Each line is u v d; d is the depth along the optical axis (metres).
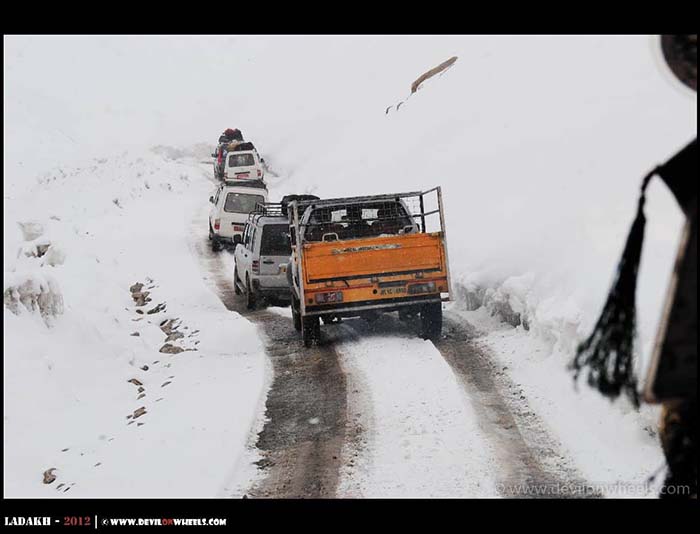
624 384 6.39
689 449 6.69
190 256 58.22
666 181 6.05
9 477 19.75
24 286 29.56
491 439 18.80
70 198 85.12
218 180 103.31
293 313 33.81
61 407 25.05
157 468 18.66
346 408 22.23
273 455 18.98
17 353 26.53
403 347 28.92
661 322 5.77
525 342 27.23
